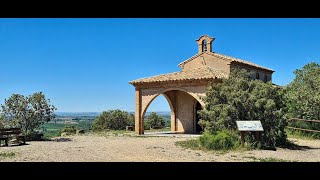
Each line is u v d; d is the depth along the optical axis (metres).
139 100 28.58
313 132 24.14
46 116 23.39
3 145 18.52
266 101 18.20
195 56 31.50
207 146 16.91
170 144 19.38
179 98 31.00
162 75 29.03
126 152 15.76
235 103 18.28
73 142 21.20
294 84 29.14
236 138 17.56
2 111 22.44
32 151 15.73
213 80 24.52
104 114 46.09
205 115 19.30
